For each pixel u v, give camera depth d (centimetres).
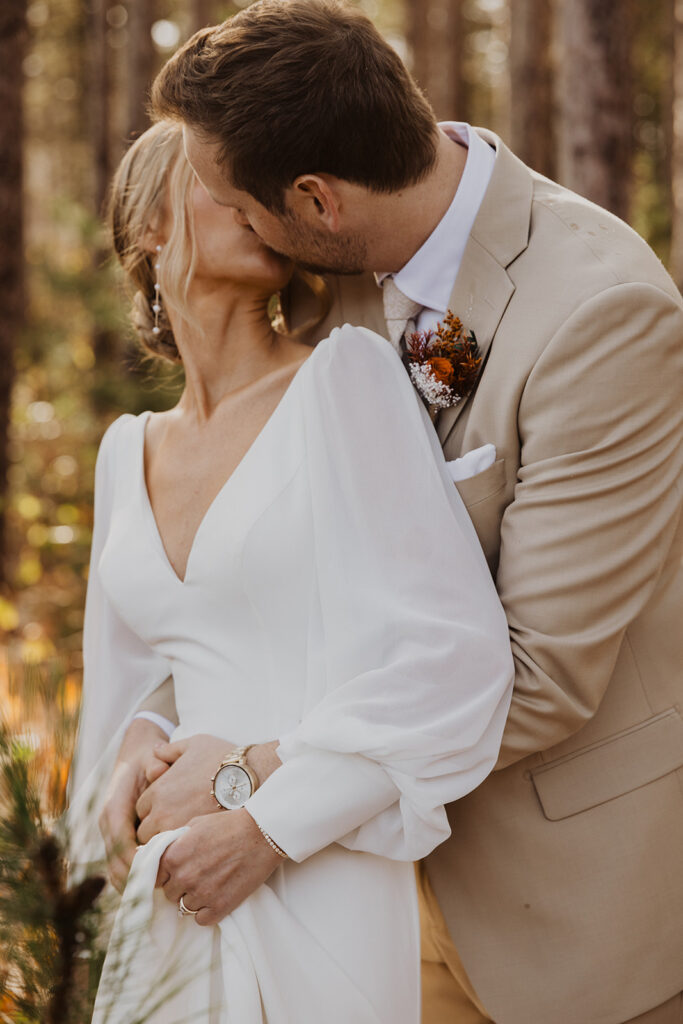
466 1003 207
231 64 162
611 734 177
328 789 152
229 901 154
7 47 742
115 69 1612
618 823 174
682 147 709
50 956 119
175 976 154
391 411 169
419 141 168
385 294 188
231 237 179
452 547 159
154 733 191
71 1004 118
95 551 205
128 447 199
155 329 201
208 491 182
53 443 924
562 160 614
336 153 163
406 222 174
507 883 176
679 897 175
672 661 182
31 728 131
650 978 172
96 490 205
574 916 173
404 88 166
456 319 174
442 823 153
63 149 1888
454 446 178
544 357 165
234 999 151
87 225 862
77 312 984
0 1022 120
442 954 198
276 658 169
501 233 175
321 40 161
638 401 164
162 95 172
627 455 163
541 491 164
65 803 126
